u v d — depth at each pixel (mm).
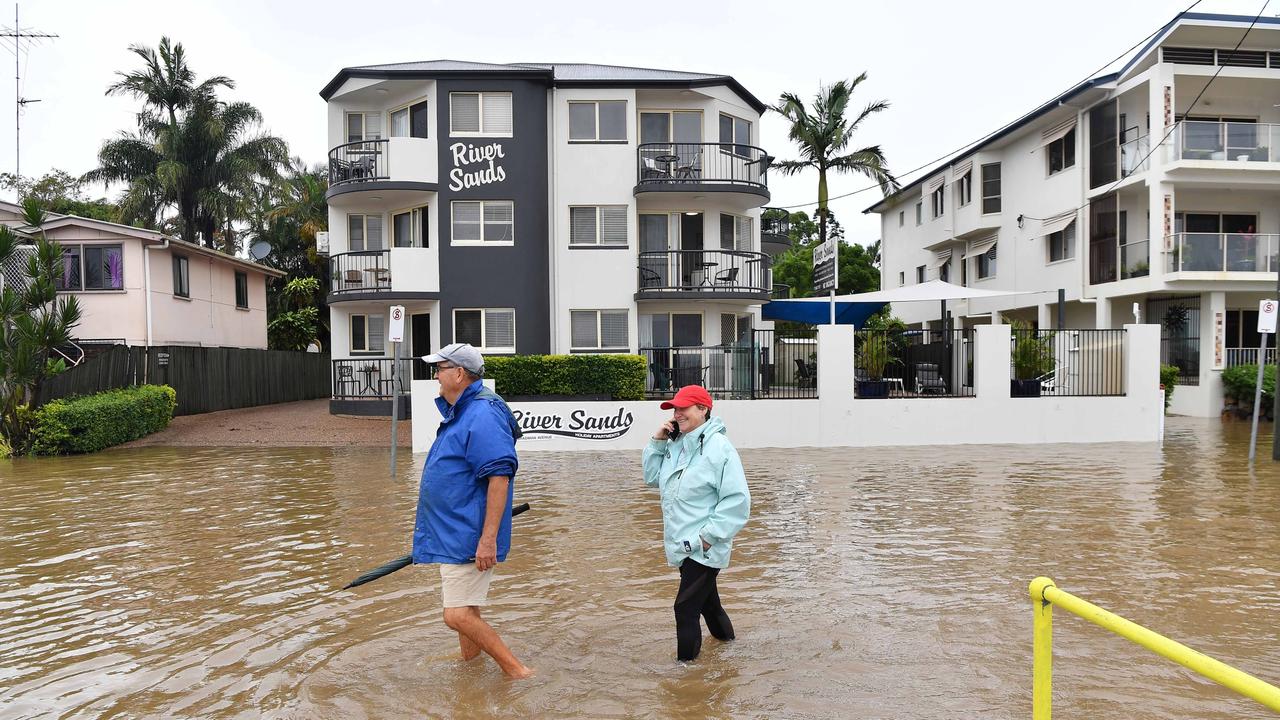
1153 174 23172
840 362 17125
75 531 9266
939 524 9203
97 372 19141
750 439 16984
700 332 24297
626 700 4570
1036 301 28188
